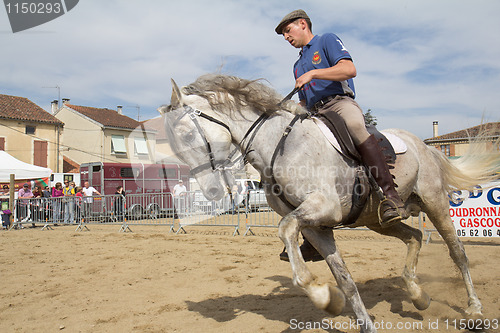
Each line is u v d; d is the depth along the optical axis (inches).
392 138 161.3
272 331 147.7
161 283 230.1
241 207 500.4
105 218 564.1
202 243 399.2
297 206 136.3
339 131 139.6
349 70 141.5
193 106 142.6
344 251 327.0
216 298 196.1
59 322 165.8
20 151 1325.0
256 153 141.4
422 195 168.1
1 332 155.9
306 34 160.2
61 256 334.0
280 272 252.8
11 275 260.2
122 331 152.7
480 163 182.7
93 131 1438.2
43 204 609.6
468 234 344.5
